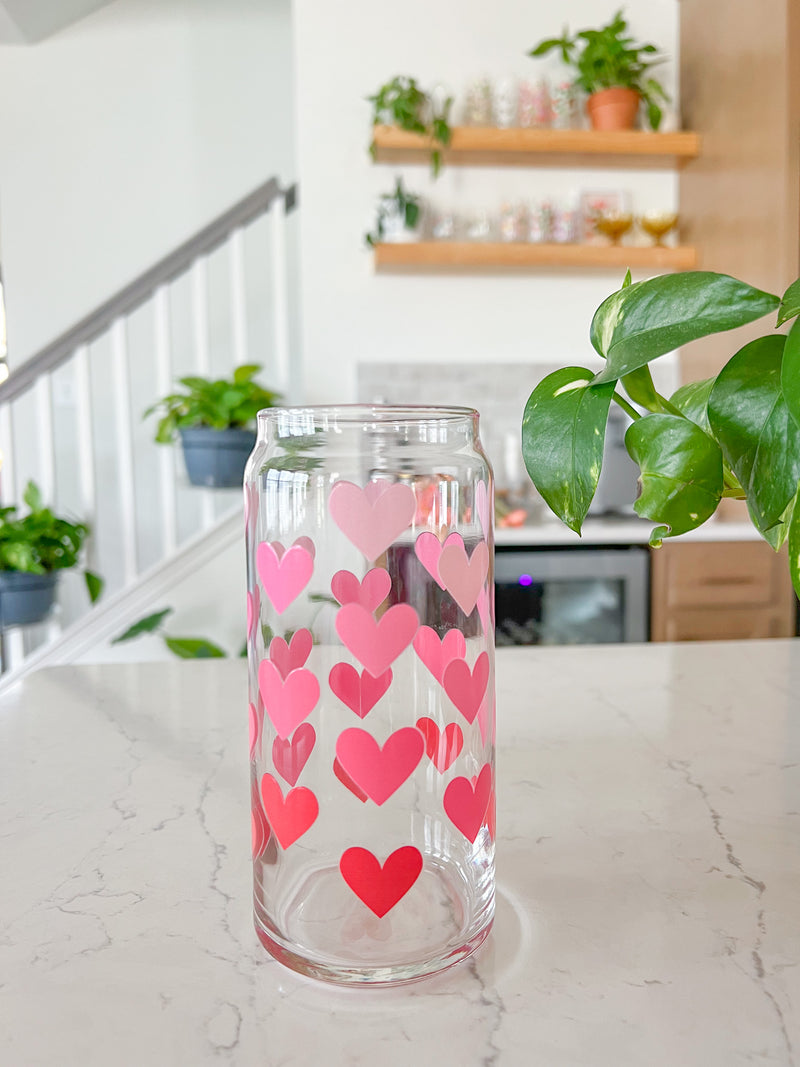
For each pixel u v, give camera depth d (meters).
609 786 0.60
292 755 0.37
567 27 3.14
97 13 4.16
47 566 2.85
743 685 0.84
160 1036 0.35
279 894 0.38
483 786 0.39
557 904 0.45
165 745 0.70
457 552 0.37
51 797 0.60
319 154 3.12
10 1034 0.35
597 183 3.26
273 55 4.25
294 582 0.36
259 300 4.30
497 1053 0.33
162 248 4.27
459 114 3.14
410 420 0.36
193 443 2.85
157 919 0.44
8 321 4.22
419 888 0.38
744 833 0.53
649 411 0.41
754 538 2.69
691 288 0.32
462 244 2.94
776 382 0.33
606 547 2.69
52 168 4.20
